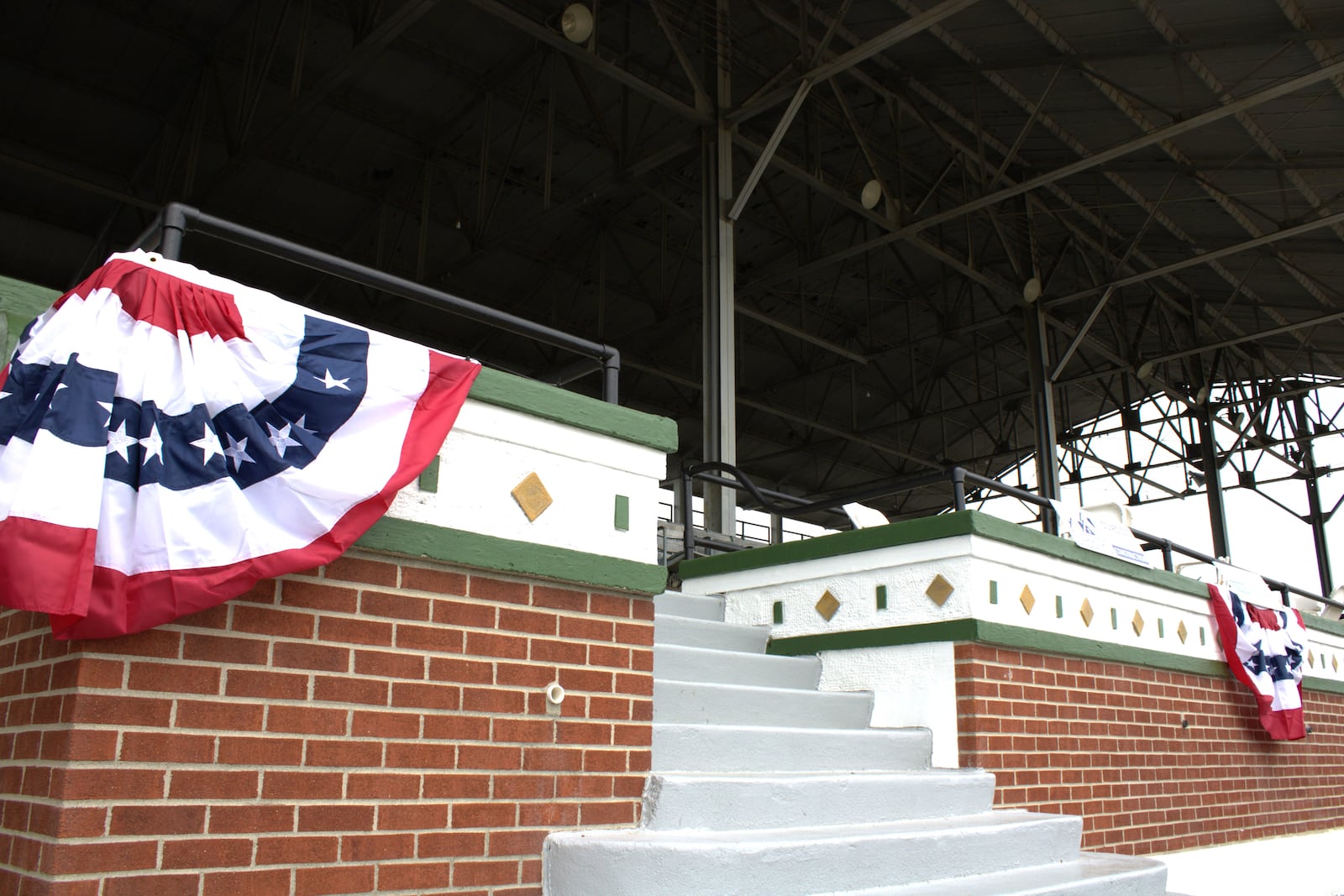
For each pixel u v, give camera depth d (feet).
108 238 57.52
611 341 69.87
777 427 93.45
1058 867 15.35
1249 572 27.43
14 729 9.73
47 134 50.78
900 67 52.75
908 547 18.97
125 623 8.68
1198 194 58.90
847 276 75.51
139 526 8.83
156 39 46.93
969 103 54.95
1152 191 60.08
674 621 19.33
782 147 59.57
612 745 12.45
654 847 11.00
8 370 8.76
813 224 68.39
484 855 11.01
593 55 40.81
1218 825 23.53
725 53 44.98
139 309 9.26
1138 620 22.43
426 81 50.85
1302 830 27.40
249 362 9.82
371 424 10.57
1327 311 72.74
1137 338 77.61
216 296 9.78
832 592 20.13
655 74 51.98
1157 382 84.28
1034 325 66.18
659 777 12.62
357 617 10.56
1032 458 103.76
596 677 12.47
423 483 11.30
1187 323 82.38
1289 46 42.27
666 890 10.96
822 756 15.94
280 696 9.87
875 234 70.54
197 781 9.22
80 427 8.58
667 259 67.67
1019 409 97.04
